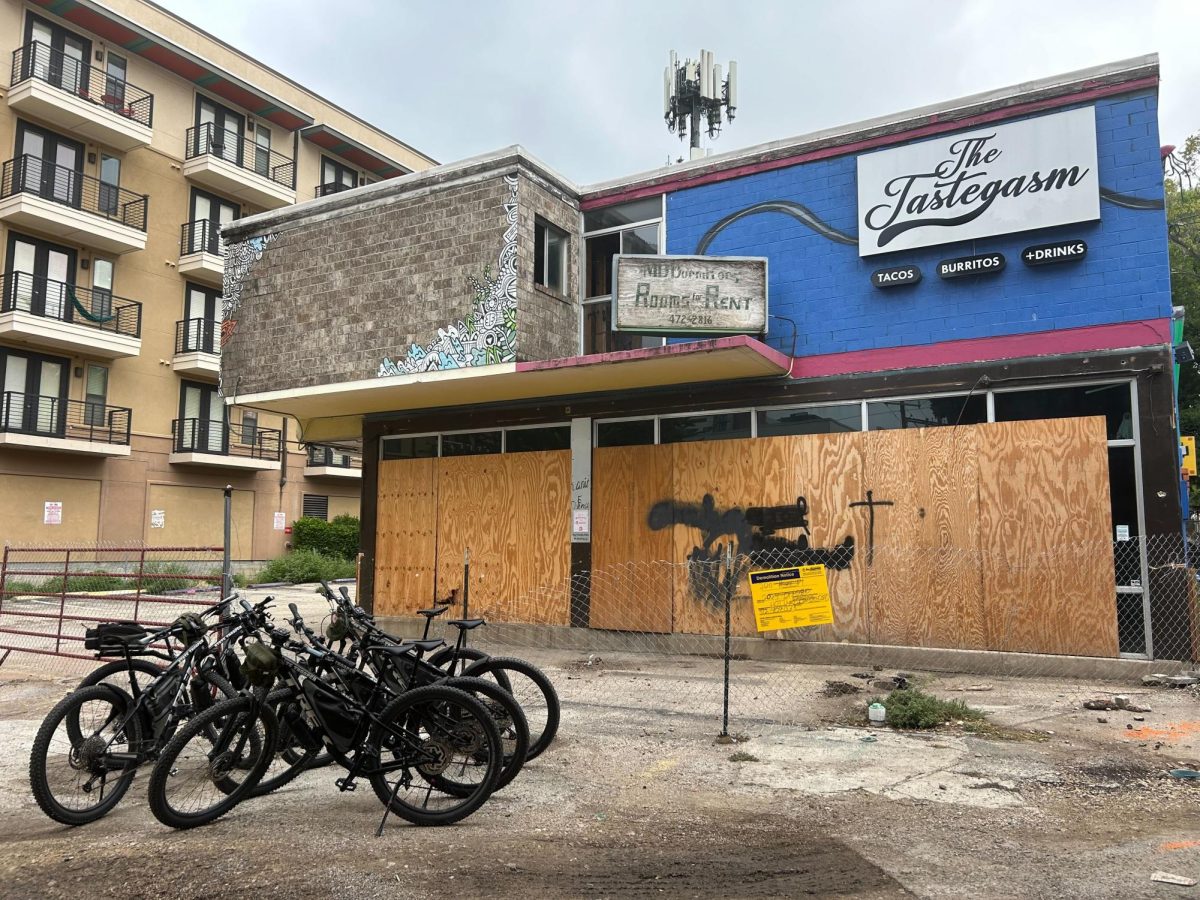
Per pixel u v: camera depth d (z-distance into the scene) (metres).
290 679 5.02
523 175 11.42
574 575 11.80
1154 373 8.81
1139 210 9.05
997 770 5.57
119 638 5.30
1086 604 8.81
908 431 9.83
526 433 12.62
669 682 8.82
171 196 28.42
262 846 4.41
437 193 11.88
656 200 12.02
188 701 5.44
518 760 5.14
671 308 10.50
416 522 13.29
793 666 9.74
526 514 12.34
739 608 10.57
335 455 34.41
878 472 9.95
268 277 13.35
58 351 25.16
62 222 24.28
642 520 11.40
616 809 4.96
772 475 10.58
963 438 9.53
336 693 4.92
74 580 17.83
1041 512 9.09
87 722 5.19
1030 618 9.03
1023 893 3.75
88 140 26.05
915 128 10.17
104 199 26.28
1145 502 8.73
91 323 25.53
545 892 3.84
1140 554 8.71
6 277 23.72
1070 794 5.09
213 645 5.43
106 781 5.09
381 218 12.35
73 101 24.56
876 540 9.88
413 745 4.81
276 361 13.07
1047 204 9.39
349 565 28.11
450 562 12.89
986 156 9.75
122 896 3.81
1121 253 9.10
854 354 10.36
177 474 28.25
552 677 9.21
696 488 11.06
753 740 6.45
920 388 9.91
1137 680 8.46
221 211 29.95
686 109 28.58
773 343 10.83
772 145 11.09
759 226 11.12
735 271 10.52
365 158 35.12
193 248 28.64
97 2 25.42
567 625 11.78
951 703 7.20
